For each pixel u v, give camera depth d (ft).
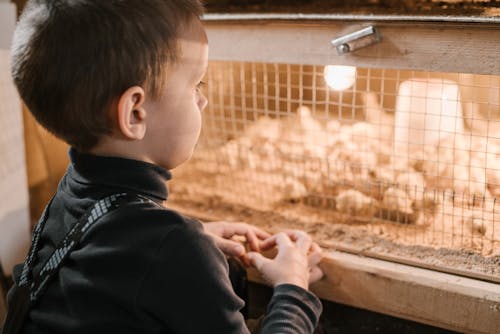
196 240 1.96
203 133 4.15
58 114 1.97
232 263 3.04
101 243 1.93
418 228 3.25
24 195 4.33
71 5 1.84
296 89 4.17
